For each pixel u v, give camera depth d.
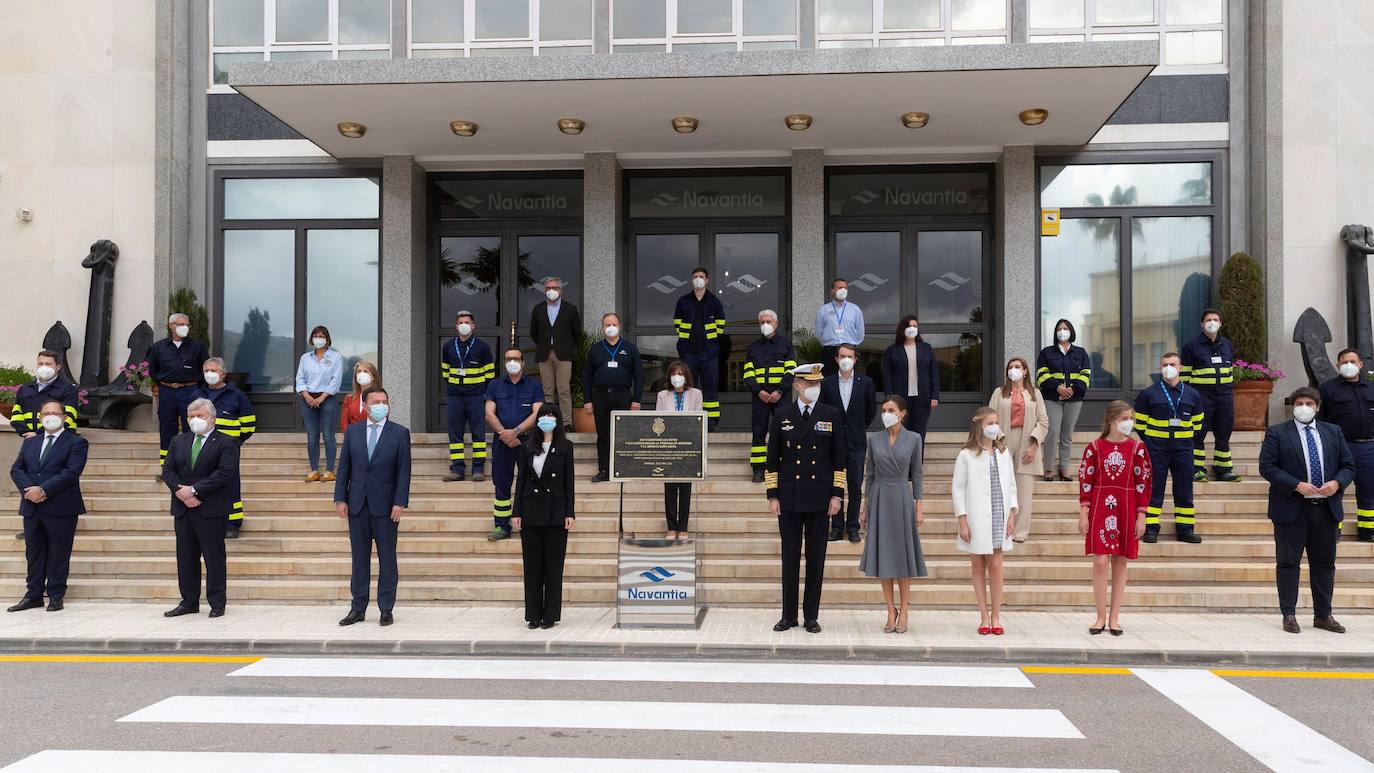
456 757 5.43
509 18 14.86
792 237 14.58
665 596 8.78
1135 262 14.47
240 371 15.21
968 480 8.59
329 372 12.33
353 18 15.10
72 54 15.29
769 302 14.99
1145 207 14.41
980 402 14.61
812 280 14.47
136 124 15.19
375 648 8.17
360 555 9.02
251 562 10.33
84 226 15.16
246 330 15.24
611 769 5.23
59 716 6.24
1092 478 8.55
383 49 15.02
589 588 9.78
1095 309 14.49
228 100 15.25
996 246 14.55
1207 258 14.38
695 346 12.80
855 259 14.91
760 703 6.56
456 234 15.30
